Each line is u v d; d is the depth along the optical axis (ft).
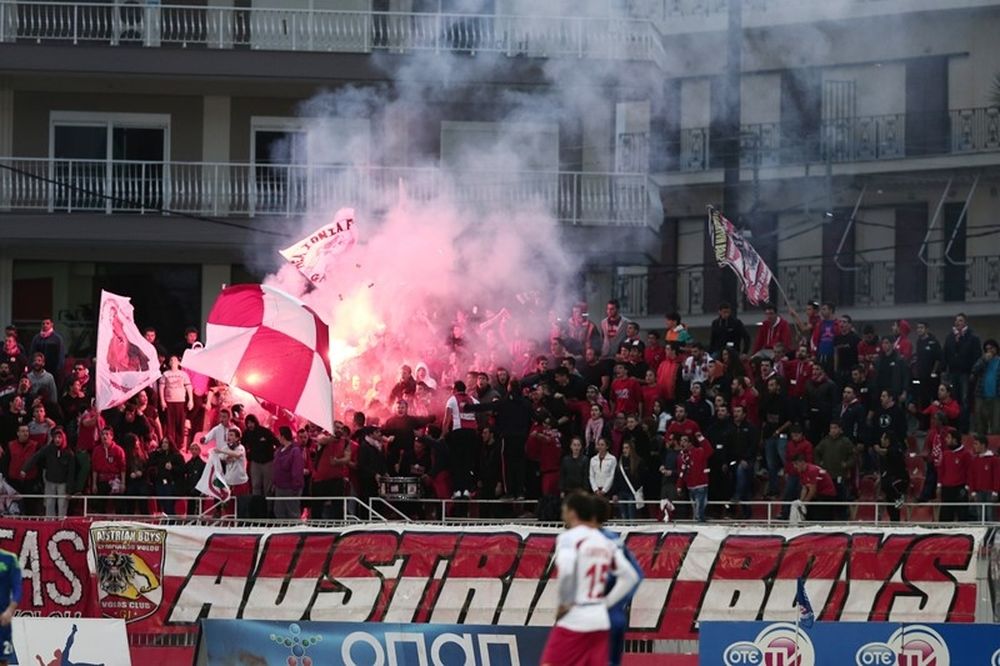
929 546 161.48
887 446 198.80
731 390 207.21
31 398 202.80
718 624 145.69
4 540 165.89
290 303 185.88
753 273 229.66
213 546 164.35
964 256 322.14
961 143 320.09
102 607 164.86
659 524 165.27
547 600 161.68
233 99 267.80
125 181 261.65
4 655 136.87
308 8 269.64
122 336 191.72
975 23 321.52
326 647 151.12
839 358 222.69
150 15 265.95
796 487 192.65
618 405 204.44
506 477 192.75
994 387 217.77
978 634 143.43
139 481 190.90
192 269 267.18
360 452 190.08
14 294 265.34
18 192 258.98
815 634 144.87
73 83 265.75
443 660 150.82
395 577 163.22
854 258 329.52
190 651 163.73
